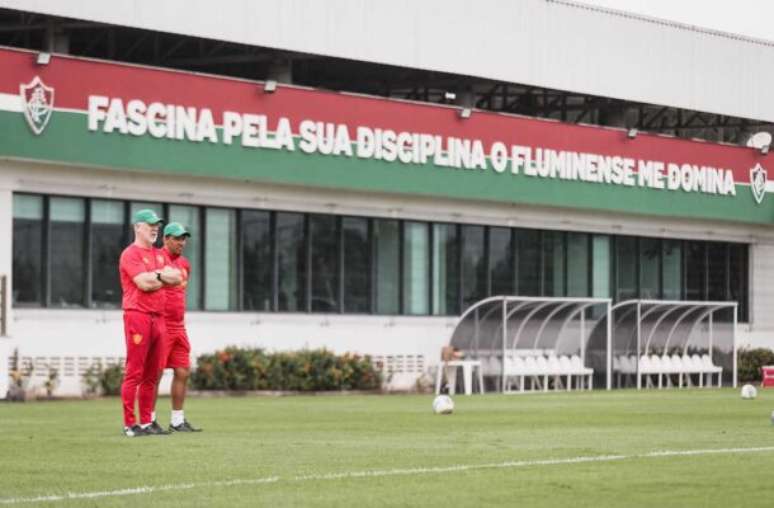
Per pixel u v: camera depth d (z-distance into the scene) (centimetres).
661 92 12094
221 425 5319
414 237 10500
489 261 10956
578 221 11512
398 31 10150
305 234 9856
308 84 11562
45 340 8475
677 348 11581
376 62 10038
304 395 9256
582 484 3089
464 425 5297
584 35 11469
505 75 10875
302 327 9800
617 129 11606
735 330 11375
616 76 11725
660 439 4425
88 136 8500
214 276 9375
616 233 11850
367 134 9888
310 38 9644
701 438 4475
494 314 10094
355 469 3425
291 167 9481
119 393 8644
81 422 5509
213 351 9319
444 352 9956
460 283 10769
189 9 8988
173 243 4809
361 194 10094
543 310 10369
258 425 5331
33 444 4216
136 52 10356
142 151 8744
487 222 10888
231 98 9162
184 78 8931
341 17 9812
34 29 9044
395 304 10369
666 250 12375
